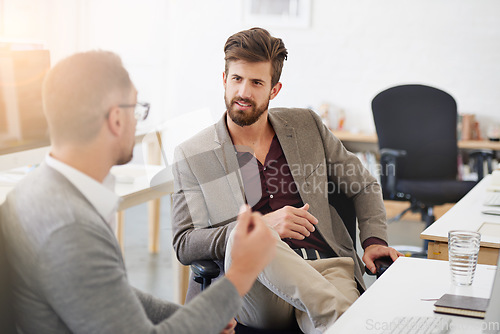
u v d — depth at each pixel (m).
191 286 2.10
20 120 2.54
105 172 1.22
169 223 5.01
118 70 1.19
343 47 5.33
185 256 2.05
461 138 5.00
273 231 1.78
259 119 2.22
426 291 1.51
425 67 5.17
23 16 5.76
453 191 3.76
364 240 2.26
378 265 2.02
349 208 2.39
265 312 1.89
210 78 5.77
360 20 5.27
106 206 1.18
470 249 1.53
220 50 5.71
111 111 1.18
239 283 1.20
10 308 1.21
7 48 2.54
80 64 1.17
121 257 1.19
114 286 1.10
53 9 5.89
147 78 5.90
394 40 5.21
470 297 1.42
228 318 1.18
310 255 2.16
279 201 2.25
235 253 1.21
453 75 5.11
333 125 5.43
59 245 1.07
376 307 1.40
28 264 1.10
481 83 5.05
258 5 5.50
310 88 5.45
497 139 4.94
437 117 4.07
